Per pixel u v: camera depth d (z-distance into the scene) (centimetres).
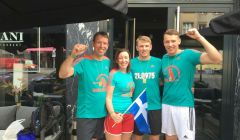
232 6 496
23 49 531
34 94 529
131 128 350
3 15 307
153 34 820
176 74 325
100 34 340
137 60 363
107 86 342
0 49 537
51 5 279
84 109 340
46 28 514
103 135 355
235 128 488
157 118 358
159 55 800
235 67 484
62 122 478
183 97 325
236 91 486
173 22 507
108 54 487
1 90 545
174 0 505
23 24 321
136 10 624
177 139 340
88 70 338
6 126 480
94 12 283
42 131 393
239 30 252
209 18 502
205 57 305
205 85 515
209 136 515
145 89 352
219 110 510
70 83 487
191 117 326
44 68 523
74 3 270
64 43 507
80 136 340
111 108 337
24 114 478
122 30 605
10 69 540
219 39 492
